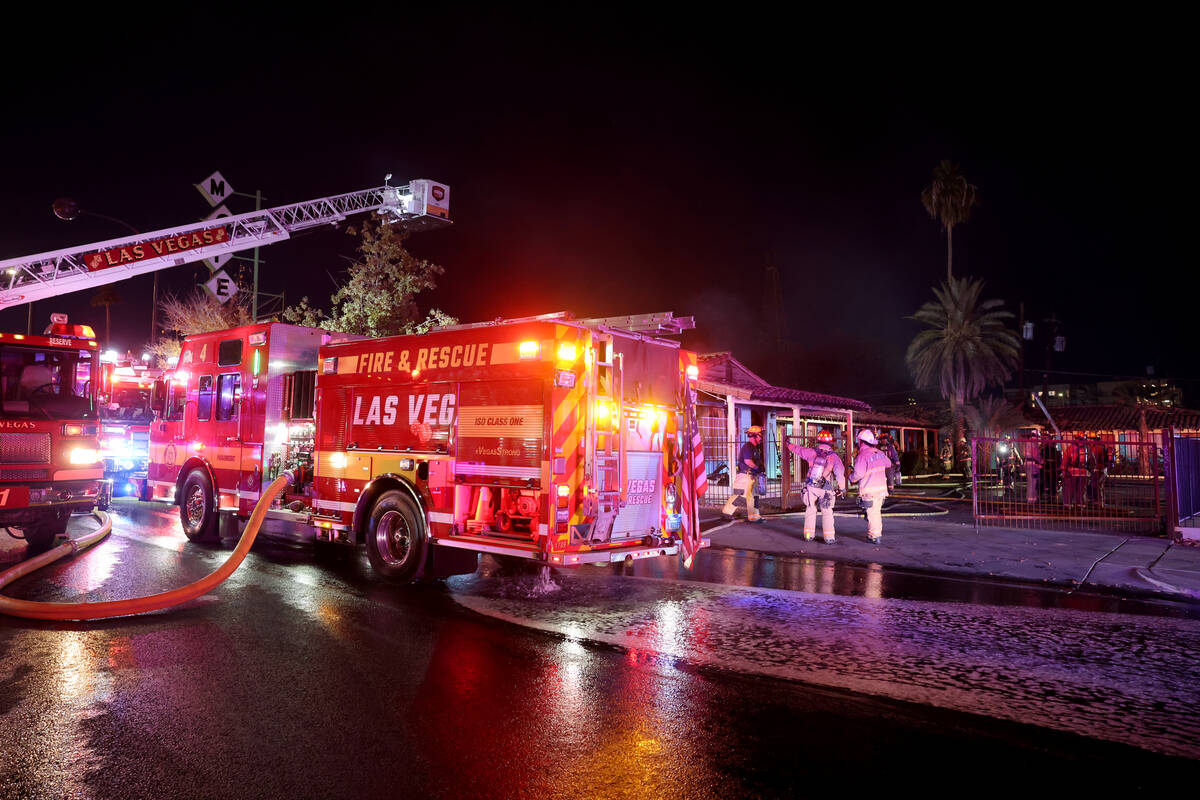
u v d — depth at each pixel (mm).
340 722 4293
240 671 5180
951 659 5668
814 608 7336
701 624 6641
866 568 9773
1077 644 6133
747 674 5242
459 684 4965
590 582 8547
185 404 11562
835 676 5223
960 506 18969
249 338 10422
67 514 10508
